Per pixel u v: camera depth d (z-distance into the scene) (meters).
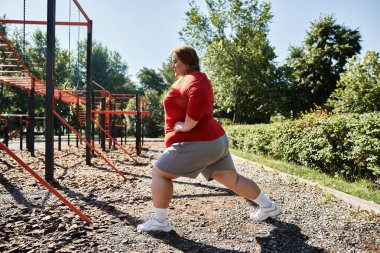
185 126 2.73
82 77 58.06
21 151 10.37
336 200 4.29
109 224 3.21
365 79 13.88
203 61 30.81
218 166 3.07
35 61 40.53
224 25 32.75
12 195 4.23
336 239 2.96
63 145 14.07
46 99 5.21
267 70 32.97
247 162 8.62
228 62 29.80
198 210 3.79
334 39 34.66
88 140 7.56
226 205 4.02
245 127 12.45
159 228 3.02
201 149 2.79
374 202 4.02
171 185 2.98
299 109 33.34
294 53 35.78
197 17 32.69
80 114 18.14
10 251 2.46
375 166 5.29
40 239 2.75
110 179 5.61
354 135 5.87
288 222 3.39
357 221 3.44
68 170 6.60
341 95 14.38
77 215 3.41
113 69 63.19
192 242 2.83
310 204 4.11
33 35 42.81
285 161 8.59
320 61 33.28
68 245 2.66
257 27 32.94
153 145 15.41
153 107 29.30
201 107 2.67
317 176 5.98
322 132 6.71
